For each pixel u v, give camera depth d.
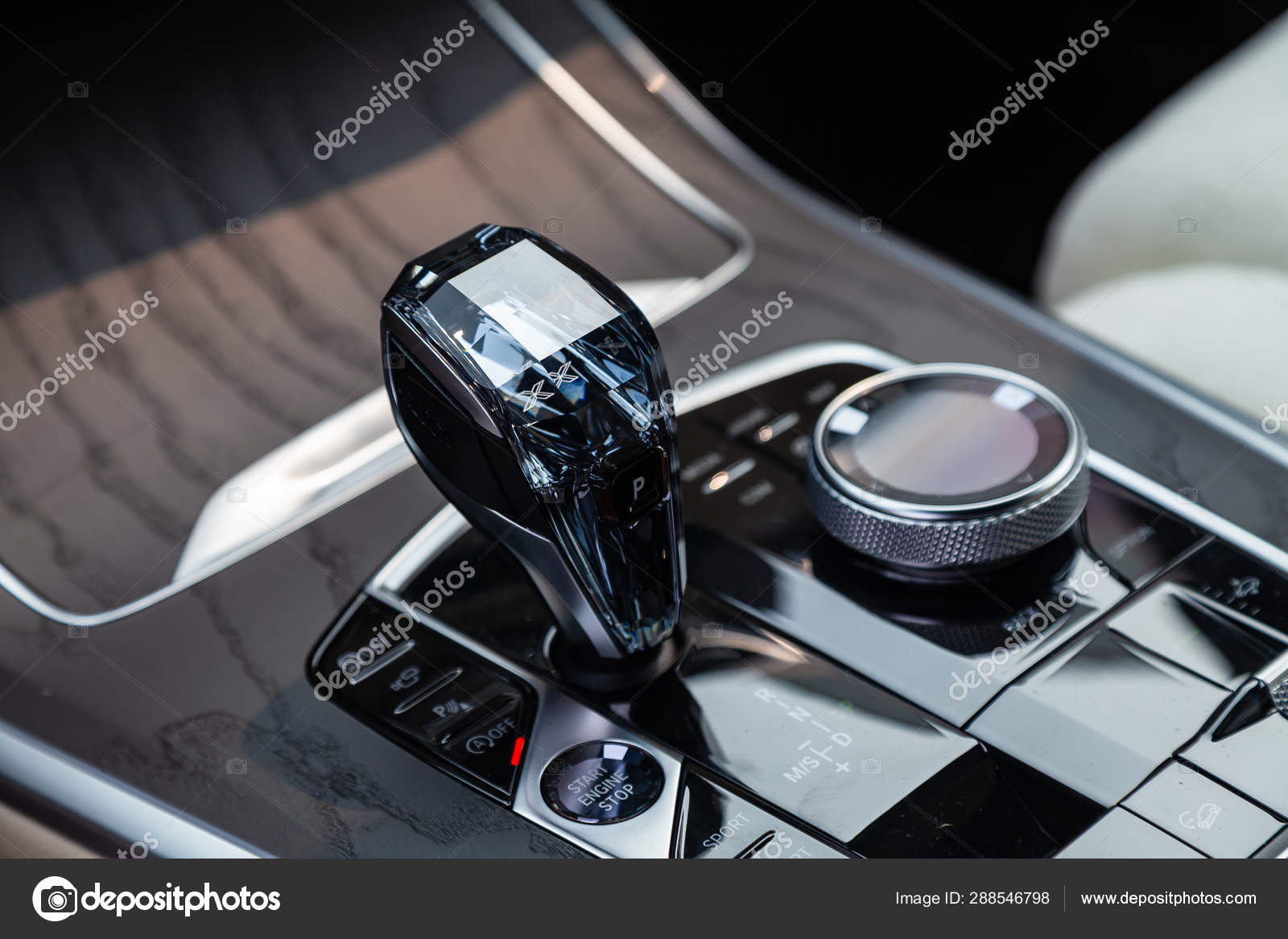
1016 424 0.48
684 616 0.46
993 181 0.91
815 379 0.57
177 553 0.51
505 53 0.72
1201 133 0.93
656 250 0.65
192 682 0.46
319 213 0.66
